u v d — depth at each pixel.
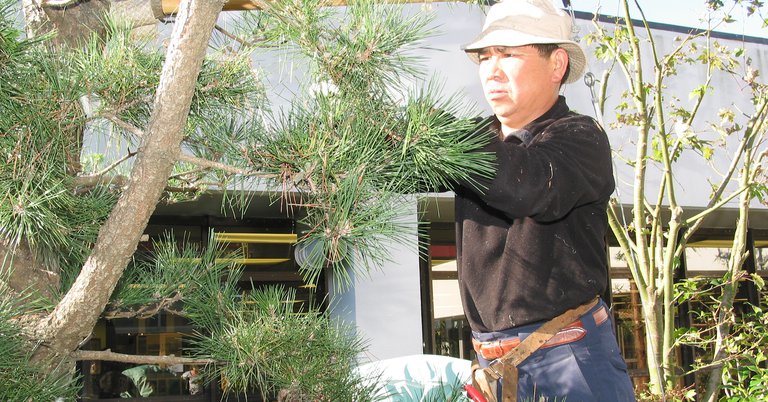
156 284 2.33
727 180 5.65
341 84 1.69
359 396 2.10
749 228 9.84
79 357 1.99
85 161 2.55
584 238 2.17
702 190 8.07
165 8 2.15
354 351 2.15
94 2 2.23
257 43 2.01
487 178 1.76
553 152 1.87
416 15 1.77
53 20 2.16
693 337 5.67
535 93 2.14
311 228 1.63
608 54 5.46
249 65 2.06
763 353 5.81
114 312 2.32
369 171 1.62
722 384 5.79
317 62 1.68
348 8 1.72
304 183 1.67
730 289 5.83
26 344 1.83
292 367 2.04
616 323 9.04
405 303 6.65
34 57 1.80
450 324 8.30
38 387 1.76
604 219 2.24
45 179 1.77
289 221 7.39
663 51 7.86
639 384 9.02
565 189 1.85
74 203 1.99
